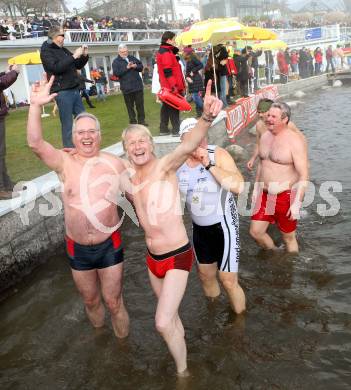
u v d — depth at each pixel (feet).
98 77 70.95
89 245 12.64
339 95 71.92
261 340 13.16
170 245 11.55
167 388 11.70
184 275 11.64
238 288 14.42
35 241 19.75
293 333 13.32
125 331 13.99
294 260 17.56
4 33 88.63
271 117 16.87
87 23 104.27
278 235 20.11
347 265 16.81
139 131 11.56
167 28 138.92
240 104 47.70
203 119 10.49
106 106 59.47
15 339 14.61
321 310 14.29
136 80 34.60
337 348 12.47
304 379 11.46
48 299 16.99
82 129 12.42
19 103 80.89
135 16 188.65
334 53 114.73
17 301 17.03
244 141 42.65
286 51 89.25
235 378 11.79
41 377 12.72
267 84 80.02
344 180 26.58
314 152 34.24
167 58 30.94
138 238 21.61
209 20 46.01
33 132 11.42
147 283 17.28
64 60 23.44
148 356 13.08
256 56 69.56
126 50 33.88
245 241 19.70
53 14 162.40
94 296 13.65
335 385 11.14
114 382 12.23
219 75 46.96
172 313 11.33
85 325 14.96
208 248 14.24
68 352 13.66
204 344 13.24
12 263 18.29
